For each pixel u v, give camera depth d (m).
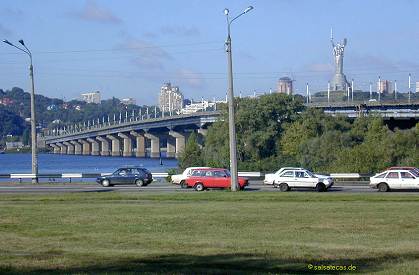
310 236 31.66
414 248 27.45
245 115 154.12
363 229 34.03
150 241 30.42
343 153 117.75
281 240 30.42
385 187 69.31
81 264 24.36
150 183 85.69
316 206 47.12
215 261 24.73
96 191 69.44
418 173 70.19
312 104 189.75
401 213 41.53
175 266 23.84
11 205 50.19
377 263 23.89
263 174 95.94
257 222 37.31
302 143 139.25
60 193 65.06
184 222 37.50
